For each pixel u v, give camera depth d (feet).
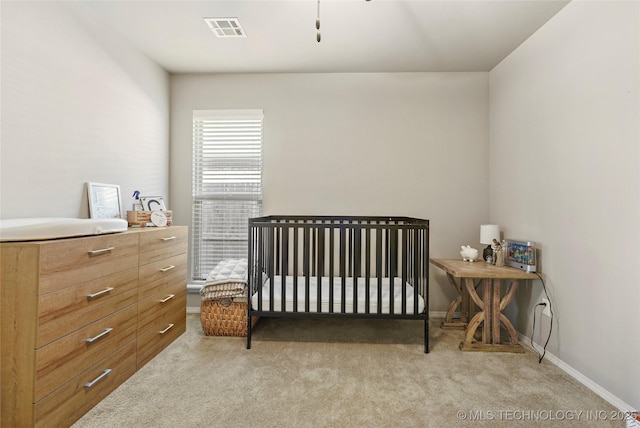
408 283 10.19
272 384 6.66
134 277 6.91
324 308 8.52
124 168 9.11
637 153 5.66
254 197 11.52
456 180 11.22
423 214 11.27
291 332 9.59
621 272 5.96
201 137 11.57
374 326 10.14
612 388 6.12
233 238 11.54
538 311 8.36
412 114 11.29
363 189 11.35
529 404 6.03
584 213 6.84
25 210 6.20
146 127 10.14
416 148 11.29
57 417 5.03
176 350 8.23
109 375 6.20
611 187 6.18
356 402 6.05
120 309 6.47
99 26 8.07
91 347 5.71
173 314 8.68
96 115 8.02
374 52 9.84
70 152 7.23
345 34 8.82
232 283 9.08
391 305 8.28
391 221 10.57
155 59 10.39
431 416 5.65
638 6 5.64
